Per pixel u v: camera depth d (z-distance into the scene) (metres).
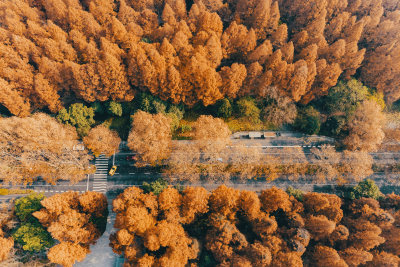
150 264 50.59
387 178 77.38
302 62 69.88
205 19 77.12
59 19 78.69
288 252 54.09
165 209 57.88
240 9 85.31
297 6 87.25
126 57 72.56
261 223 57.16
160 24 92.44
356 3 88.00
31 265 58.47
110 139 70.50
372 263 56.84
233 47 78.88
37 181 71.50
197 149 69.38
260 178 75.56
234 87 72.88
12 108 68.88
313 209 62.06
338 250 59.16
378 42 86.56
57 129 66.00
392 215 63.03
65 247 52.22
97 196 60.16
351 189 70.75
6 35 69.75
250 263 52.22
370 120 73.38
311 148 79.38
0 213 60.16
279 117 76.69
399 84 81.62
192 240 58.34
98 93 72.94
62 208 56.34
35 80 66.25
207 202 58.53
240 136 80.50
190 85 72.06
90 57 69.00
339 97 79.38
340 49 74.75
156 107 74.00
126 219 52.31
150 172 74.25
